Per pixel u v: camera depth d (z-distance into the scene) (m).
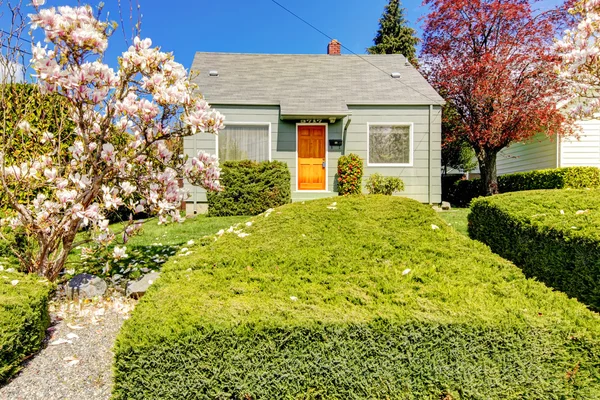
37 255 3.04
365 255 2.54
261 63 9.94
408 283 2.08
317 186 8.71
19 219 2.92
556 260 2.57
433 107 8.49
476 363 1.61
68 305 2.91
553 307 1.78
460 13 10.48
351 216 3.31
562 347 1.62
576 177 7.73
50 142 3.58
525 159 10.97
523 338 1.61
